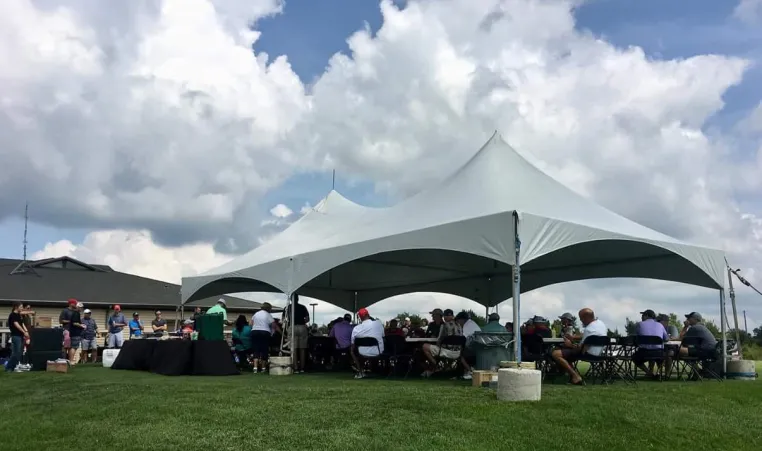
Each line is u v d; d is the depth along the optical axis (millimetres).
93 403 6926
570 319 10867
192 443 5246
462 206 9422
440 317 10867
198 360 10406
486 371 7941
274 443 5242
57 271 23078
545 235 8219
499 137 11312
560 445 5305
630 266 12812
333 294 18859
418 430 5566
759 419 6465
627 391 7410
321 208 15375
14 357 11609
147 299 22578
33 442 5340
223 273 12516
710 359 9602
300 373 11031
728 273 10711
